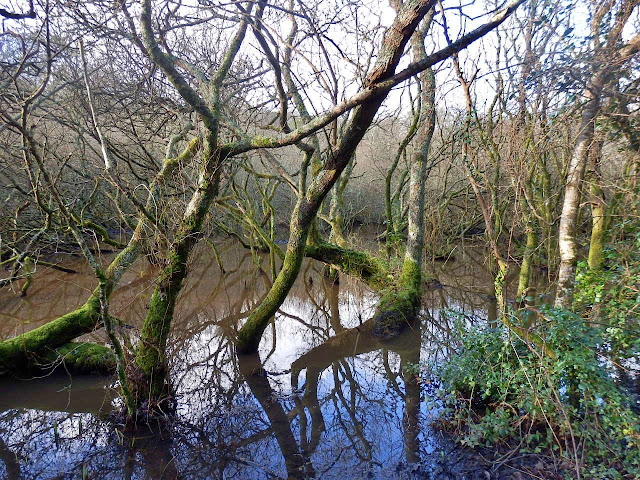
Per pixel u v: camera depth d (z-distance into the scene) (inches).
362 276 361.1
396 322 304.2
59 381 226.2
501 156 309.9
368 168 694.5
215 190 196.1
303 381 243.0
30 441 183.3
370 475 155.7
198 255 343.3
